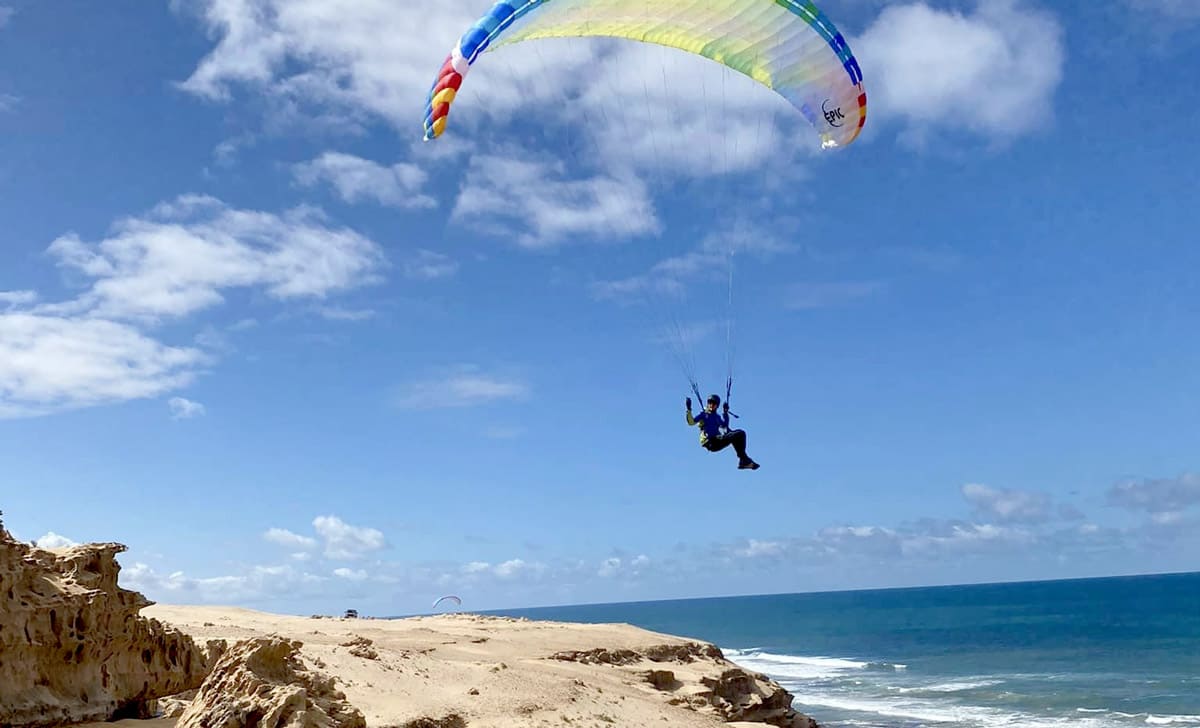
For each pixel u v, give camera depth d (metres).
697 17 26.14
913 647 119.56
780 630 176.38
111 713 18.75
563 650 42.50
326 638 35.75
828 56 26.80
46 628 17.78
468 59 24.58
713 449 24.80
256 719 13.59
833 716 58.56
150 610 43.56
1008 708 60.72
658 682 40.66
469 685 29.22
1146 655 93.88
